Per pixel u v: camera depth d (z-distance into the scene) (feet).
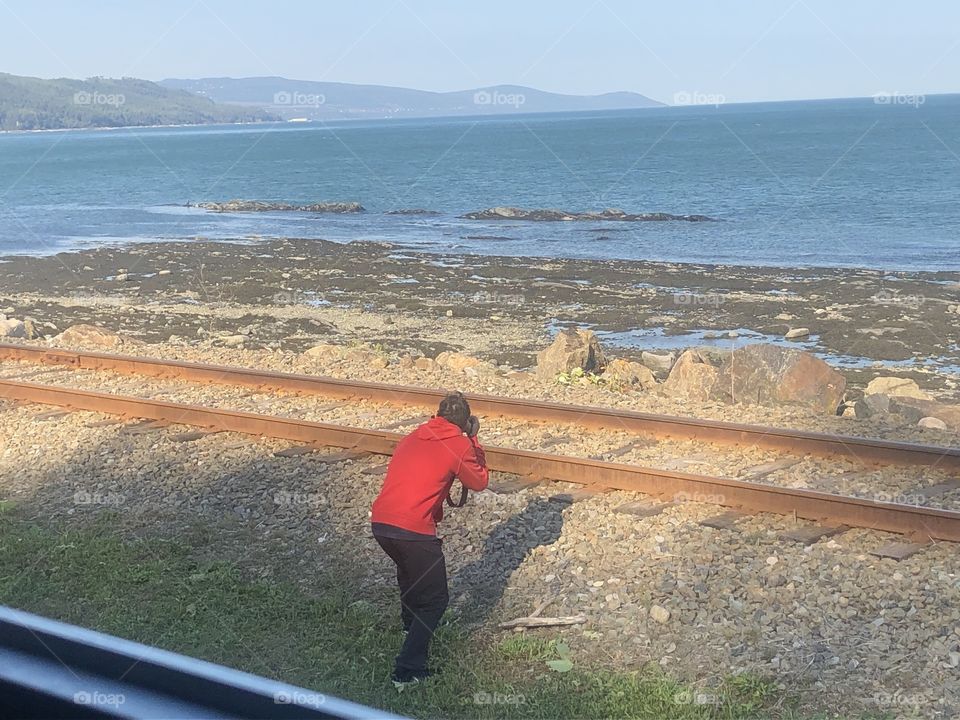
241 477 27.32
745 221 138.41
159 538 23.61
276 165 337.72
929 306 70.38
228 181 257.96
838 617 18.54
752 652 17.42
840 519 22.75
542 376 44.37
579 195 192.03
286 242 117.60
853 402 41.11
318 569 21.84
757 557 21.09
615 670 17.13
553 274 89.51
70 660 5.93
